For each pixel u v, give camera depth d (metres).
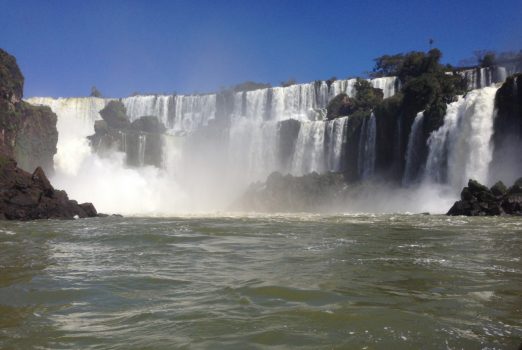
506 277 9.92
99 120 73.19
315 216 36.00
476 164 45.47
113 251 14.72
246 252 14.27
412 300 8.01
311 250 14.55
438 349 5.72
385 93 68.56
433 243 16.25
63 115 80.69
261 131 66.00
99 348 5.88
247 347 5.84
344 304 7.77
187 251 14.63
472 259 12.45
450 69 64.94
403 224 25.69
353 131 58.84
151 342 6.05
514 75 43.56
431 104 51.16
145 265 11.91
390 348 5.77
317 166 61.25
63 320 7.09
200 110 78.88
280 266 11.56
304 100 72.06
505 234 19.53
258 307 7.64
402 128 54.72
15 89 54.28
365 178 57.38
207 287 9.18
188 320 6.96
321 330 6.45
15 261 12.66
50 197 32.50
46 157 59.59
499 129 44.41
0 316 7.33
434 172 49.31
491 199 34.19
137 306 7.82
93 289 9.08
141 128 74.00
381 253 13.72
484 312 7.25
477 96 46.22
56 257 13.44
